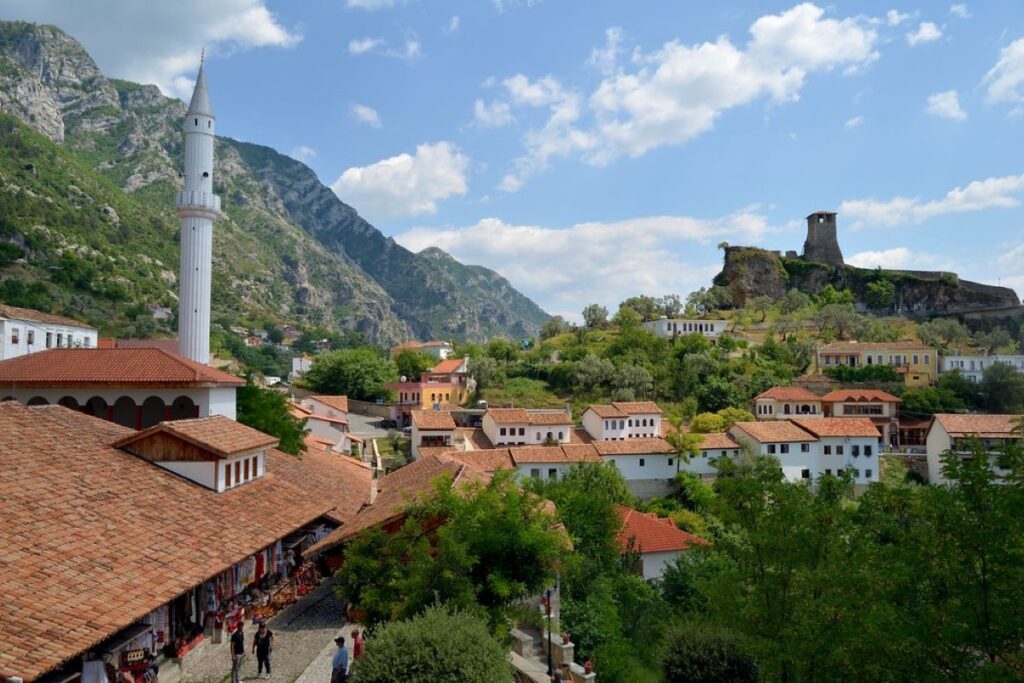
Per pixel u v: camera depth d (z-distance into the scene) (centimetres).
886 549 2311
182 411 4541
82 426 2914
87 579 1869
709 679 2350
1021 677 1703
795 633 2136
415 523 2389
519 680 2455
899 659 1931
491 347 15312
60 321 7688
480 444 9156
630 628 3834
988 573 1892
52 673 1723
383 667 1641
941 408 11688
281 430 4866
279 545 3180
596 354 14150
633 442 8669
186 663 2245
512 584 2181
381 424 11644
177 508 2559
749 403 11950
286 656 2378
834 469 9000
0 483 2141
